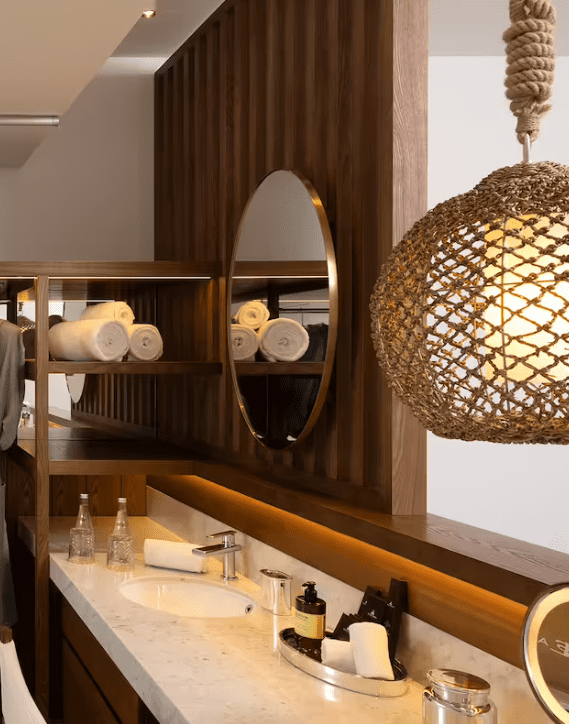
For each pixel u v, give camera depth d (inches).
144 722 69.5
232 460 105.6
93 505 129.8
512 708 51.4
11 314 125.4
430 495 138.0
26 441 123.0
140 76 139.7
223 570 95.0
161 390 134.2
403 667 61.2
